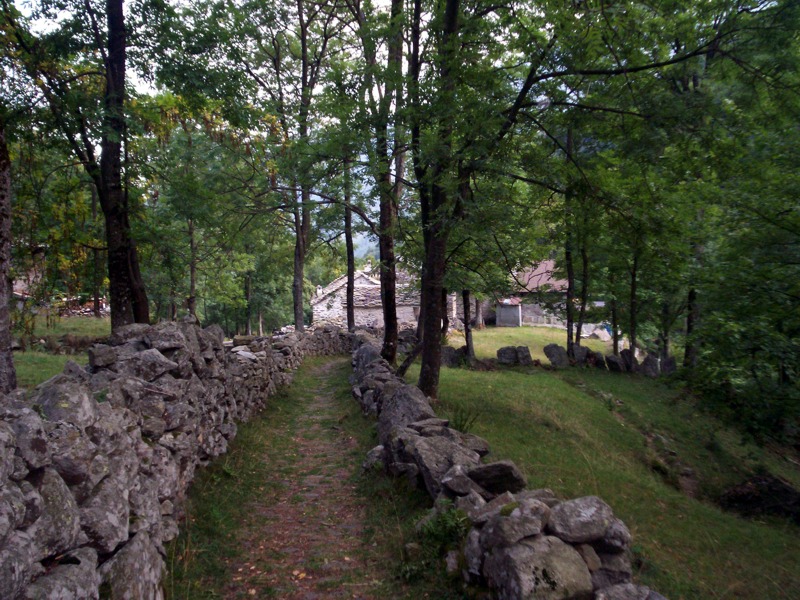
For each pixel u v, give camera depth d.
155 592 4.34
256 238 27.53
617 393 20.97
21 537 2.92
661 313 27.23
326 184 16.61
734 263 14.05
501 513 4.62
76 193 12.36
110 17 10.58
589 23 10.05
